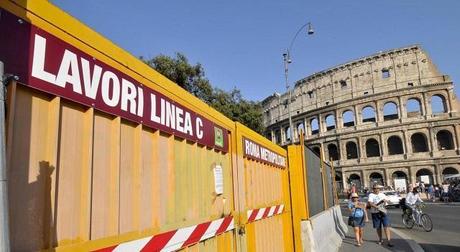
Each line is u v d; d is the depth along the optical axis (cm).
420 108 7019
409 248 1140
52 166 182
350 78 7812
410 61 7269
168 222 282
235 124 470
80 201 199
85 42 206
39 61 177
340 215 1592
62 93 189
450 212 2552
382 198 1229
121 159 234
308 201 848
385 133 7169
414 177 6750
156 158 272
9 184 161
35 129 176
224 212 407
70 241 191
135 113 247
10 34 163
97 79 214
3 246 129
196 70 2733
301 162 803
